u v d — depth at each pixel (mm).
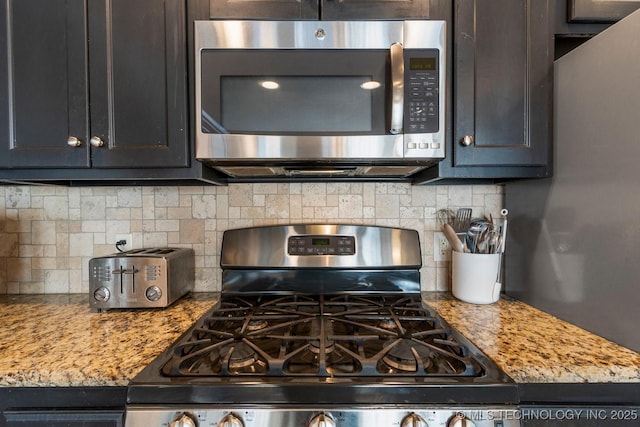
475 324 957
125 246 1298
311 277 1240
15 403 712
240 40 942
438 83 952
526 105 1000
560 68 982
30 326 945
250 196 1307
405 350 788
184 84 979
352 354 736
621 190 800
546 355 760
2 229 1290
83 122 974
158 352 777
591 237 886
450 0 987
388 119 946
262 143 948
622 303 802
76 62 973
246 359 748
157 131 979
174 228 1306
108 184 1251
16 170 1000
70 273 1298
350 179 1289
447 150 1005
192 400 653
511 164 1004
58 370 702
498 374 691
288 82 952
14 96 974
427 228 1316
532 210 1129
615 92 811
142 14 971
